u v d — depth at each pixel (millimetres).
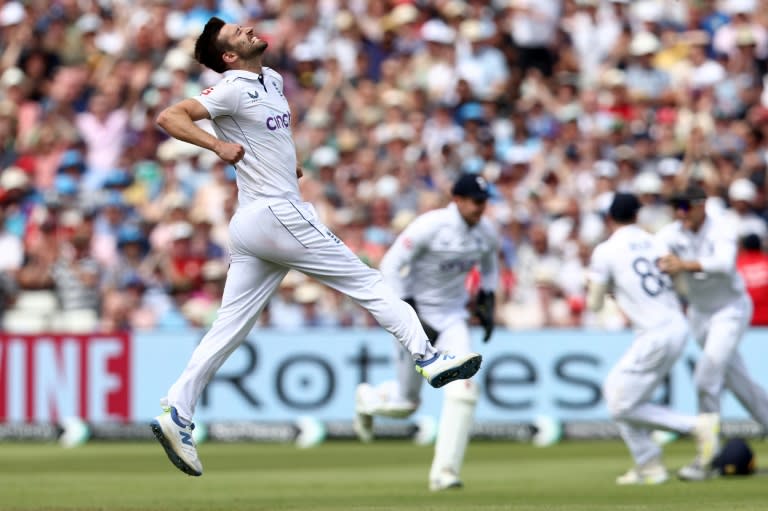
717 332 36969
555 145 62406
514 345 51812
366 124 64062
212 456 45969
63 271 55156
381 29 69312
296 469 40594
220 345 25719
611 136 62531
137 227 57500
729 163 61469
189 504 29031
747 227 57438
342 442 51938
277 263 25531
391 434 52625
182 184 60656
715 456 35688
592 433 51562
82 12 71438
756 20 69688
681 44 68938
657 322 34469
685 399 50844
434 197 57938
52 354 52344
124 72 66875
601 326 54156
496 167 61406
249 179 25219
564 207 58125
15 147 65500
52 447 50250
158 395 52156
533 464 41750
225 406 52031
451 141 61500
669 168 59500
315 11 69500
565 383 51656
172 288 55188
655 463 34531
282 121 25375
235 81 25016
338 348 51938
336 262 25344
